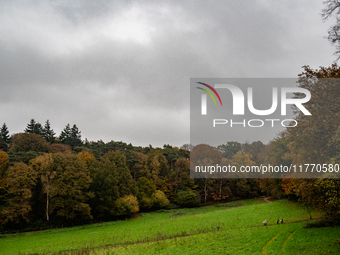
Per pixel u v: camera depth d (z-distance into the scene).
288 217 39.69
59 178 51.09
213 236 31.00
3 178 52.41
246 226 36.41
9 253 32.44
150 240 33.94
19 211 46.41
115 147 100.50
